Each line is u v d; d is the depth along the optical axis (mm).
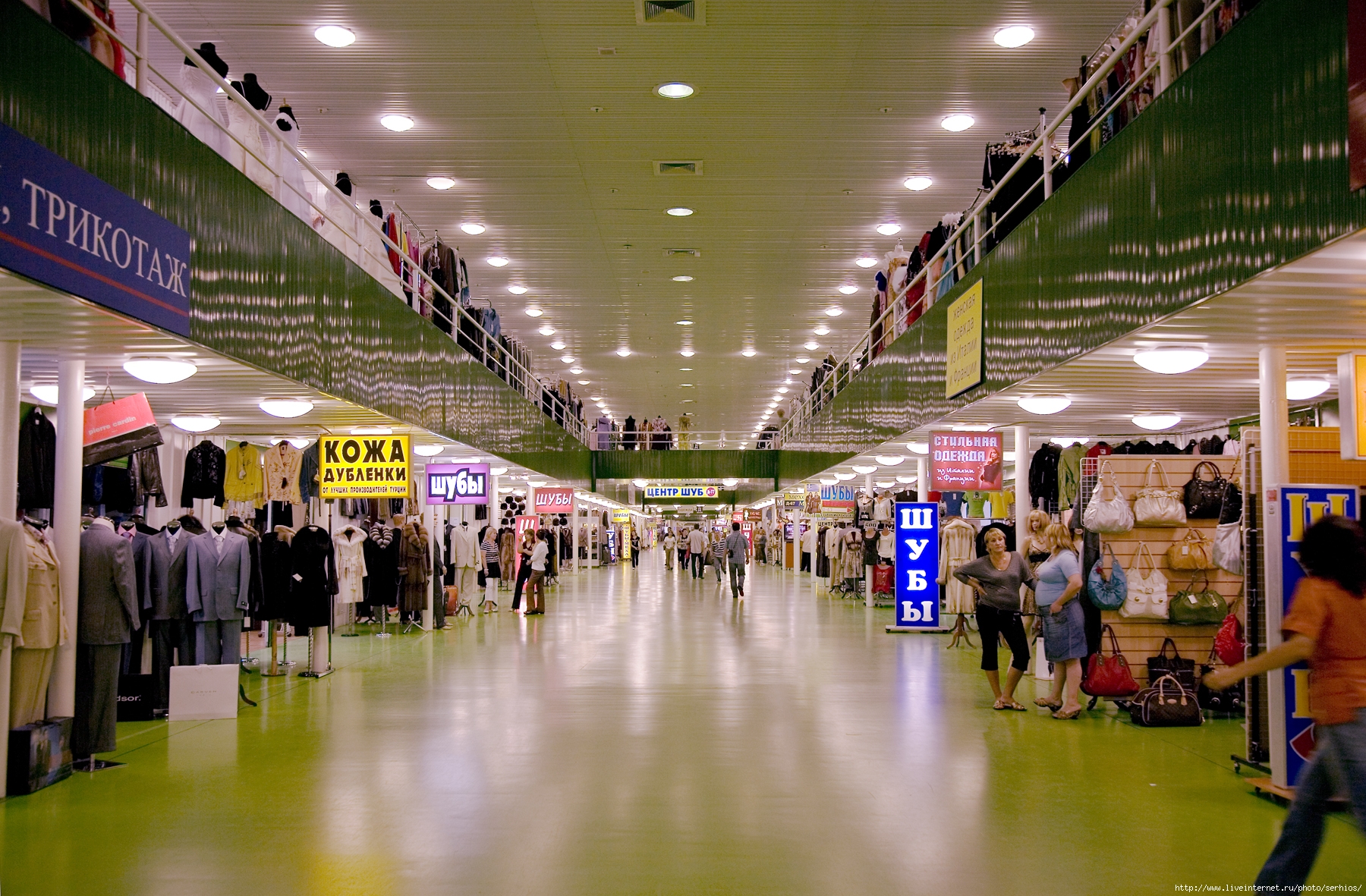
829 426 22812
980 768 6879
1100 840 5293
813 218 15188
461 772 6789
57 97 5273
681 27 9406
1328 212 4715
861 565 23391
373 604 15555
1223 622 8961
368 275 10867
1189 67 6234
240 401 9844
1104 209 7520
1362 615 3861
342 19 9250
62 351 6957
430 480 15586
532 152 12531
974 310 10773
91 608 7086
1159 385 9477
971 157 12711
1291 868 3934
